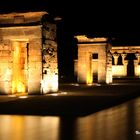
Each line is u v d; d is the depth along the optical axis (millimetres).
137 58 46844
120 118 12227
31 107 14688
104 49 33875
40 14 21266
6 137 8977
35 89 21484
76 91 23953
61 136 9094
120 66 47562
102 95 20500
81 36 33875
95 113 13508
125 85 31453
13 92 22516
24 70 23734
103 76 34094
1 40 22156
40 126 10602
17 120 11719
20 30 21750
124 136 9102
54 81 23109
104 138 8852
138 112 13836
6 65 21984
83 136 9102
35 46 21500
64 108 14336
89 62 34656
